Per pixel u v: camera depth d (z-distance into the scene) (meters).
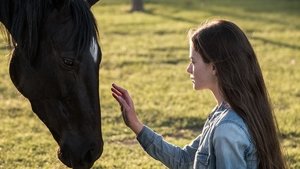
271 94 8.37
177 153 3.57
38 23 3.31
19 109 7.56
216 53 3.09
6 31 3.57
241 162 3.00
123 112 3.63
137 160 5.61
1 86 8.80
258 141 3.07
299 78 9.54
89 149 3.40
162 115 7.25
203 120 7.09
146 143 3.60
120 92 3.64
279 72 10.00
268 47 12.54
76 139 3.42
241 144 3.00
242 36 3.14
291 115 7.21
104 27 15.39
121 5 20.66
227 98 3.10
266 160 3.13
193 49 3.20
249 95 3.09
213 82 3.18
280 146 3.26
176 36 13.97
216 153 3.01
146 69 10.21
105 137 6.40
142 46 12.56
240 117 3.06
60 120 3.45
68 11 3.31
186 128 6.86
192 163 3.55
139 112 7.36
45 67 3.34
